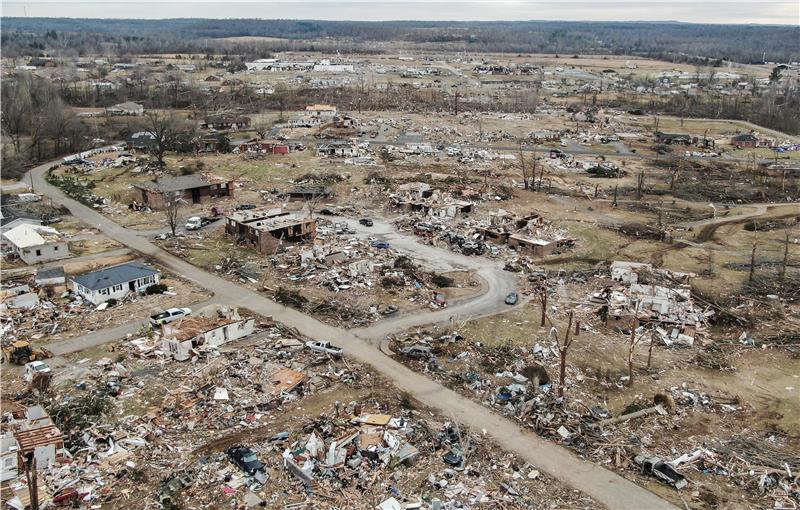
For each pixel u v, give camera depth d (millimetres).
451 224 105750
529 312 74625
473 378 59438
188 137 161000
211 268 84938
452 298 77938
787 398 58031
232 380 57375
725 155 171625
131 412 52188
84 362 60062
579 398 57000
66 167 139750
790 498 44531
